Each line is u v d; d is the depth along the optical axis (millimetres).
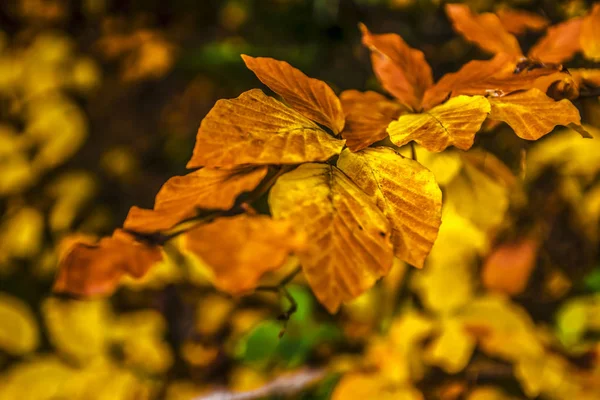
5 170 1869
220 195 609
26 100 1988
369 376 1062
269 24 1580
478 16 728
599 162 1053
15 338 1378
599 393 997
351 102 680
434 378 1114
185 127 2107
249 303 1345
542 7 965
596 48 708
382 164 611
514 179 788
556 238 1179
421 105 677
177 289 1373
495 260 1098
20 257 1796
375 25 1412
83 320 1312
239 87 1564
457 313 1118
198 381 1286
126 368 1309
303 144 596
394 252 594
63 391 1263
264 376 1170
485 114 617
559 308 1212
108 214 2035
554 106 635
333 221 588
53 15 2254
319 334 1071
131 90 2221
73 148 1967
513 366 1156
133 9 2172
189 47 2068
